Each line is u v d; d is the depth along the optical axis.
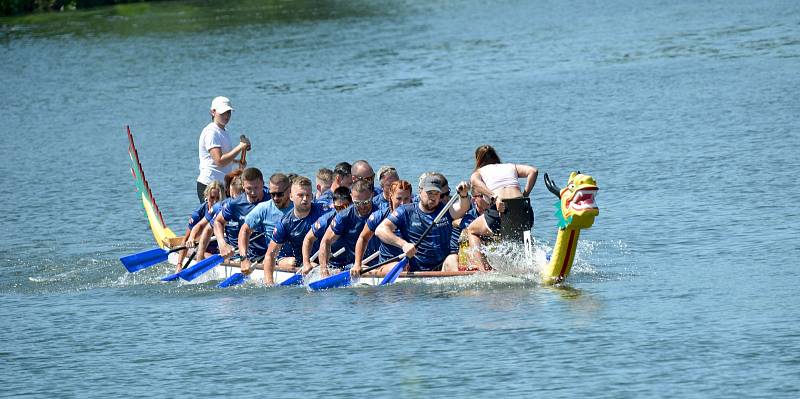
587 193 43.56
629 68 118.50
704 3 179.75
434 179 46.59
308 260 48.38
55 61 157.25
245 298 46.84
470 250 47.81
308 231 48.94
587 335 38.19
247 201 50.94
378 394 33.75
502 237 47.12
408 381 34.69
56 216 68.44
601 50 135.12
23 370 38.19
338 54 147.00
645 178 67.50
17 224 66.50
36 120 110.88
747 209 57.41
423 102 106.19
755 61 115.44
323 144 88.31
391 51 147.25
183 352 39.22
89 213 69.12
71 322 44.41
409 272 47.44
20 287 51.59
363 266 48.69
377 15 199.62
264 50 155.38
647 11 175.75
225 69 139.25
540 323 39.94
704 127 82.88
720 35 139.50
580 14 179.38
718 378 33.38
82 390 35.75
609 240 53.47
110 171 83.25
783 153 70.81
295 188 47.97
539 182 69.94
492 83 115.44
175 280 51.75
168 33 184.25
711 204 59.25
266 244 51.62
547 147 80.88
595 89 106.31
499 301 43.31
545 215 61.28
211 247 55.62
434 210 47.25
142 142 94.94
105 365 38.28
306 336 40.16
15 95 128.88
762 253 48.81
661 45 135.38
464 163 77.38
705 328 38.25
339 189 47.91
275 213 49.44
